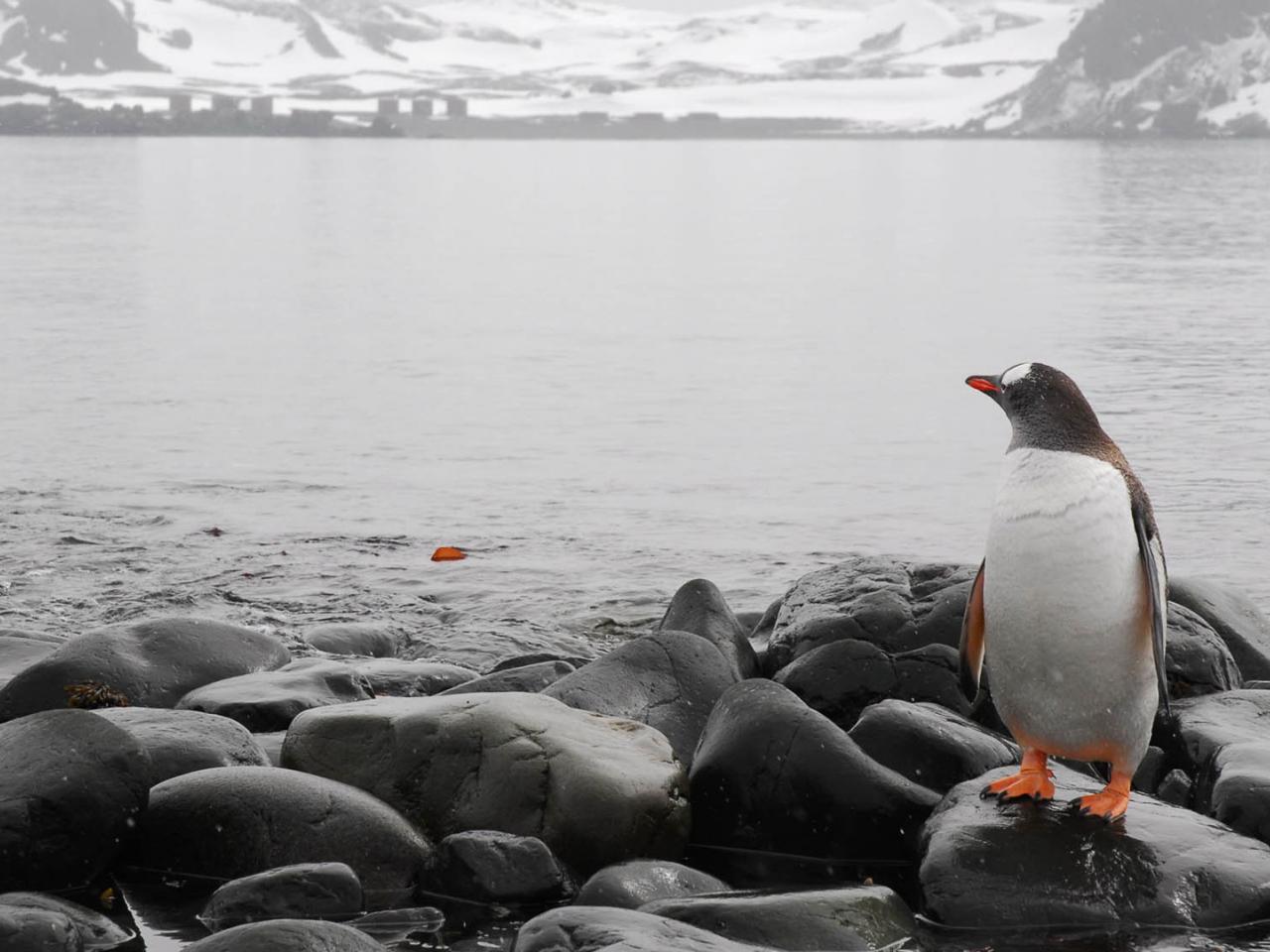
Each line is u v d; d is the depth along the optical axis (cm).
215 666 962
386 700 805
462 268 4800
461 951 645
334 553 1484
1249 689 912
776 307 3750
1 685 945
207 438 2045
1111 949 649
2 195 9125
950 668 909
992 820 719
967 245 5784
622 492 1764
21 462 1877
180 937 657
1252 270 4606
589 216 7750
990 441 2062
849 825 764
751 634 1113
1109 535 686
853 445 2038
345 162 16950
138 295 3862
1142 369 2661
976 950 649
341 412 2259
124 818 716
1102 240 5969
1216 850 697
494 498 1730
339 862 703
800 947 633
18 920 628
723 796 783
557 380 2592
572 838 727
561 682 871
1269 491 1722
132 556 1455
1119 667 697
